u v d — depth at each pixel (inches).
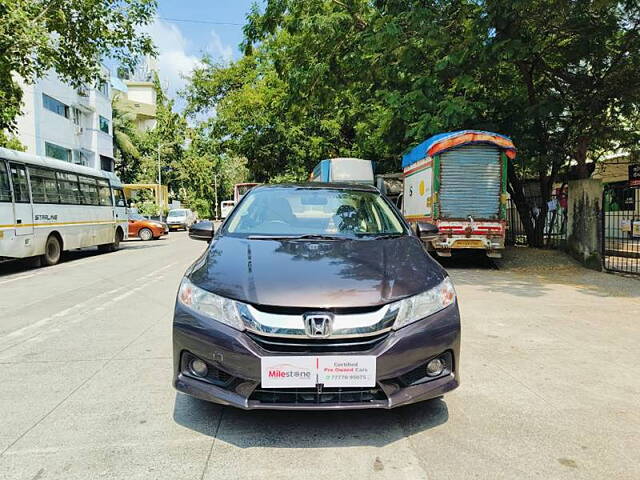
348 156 997.8
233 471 99.1
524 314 246.1
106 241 649.0
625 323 227.9
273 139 1112.8
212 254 137.5
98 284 352.2
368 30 488.1
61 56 577.9
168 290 319.9
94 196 620.4
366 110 743.7
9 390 143.8
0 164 433.1
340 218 167.6
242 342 107.8
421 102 492.4
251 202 177.8
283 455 105.3
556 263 453.7
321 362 105.8
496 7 428.1
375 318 109.1
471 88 490.3
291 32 527.8
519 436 114.5
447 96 505.0
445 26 477.4
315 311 107.3
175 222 1408.7
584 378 154.3
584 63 504.1
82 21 563.8
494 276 394.3
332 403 107.8
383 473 98.3
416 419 123.1
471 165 436.5
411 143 556.7
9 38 461.7
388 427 118.6
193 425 119.8
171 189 2111.2
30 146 1013.2
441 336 114.7
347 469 99.8
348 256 132.3
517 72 543.5
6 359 174.4
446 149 429.7
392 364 108.0
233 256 132.9
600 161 692.7
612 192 445.1
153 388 144.8
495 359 172.7
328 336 106.2
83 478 96.6
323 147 1032.2
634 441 112.7
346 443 110.7
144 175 1825.8
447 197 435.2
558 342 195.2
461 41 492.4
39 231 481.7
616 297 295.9
